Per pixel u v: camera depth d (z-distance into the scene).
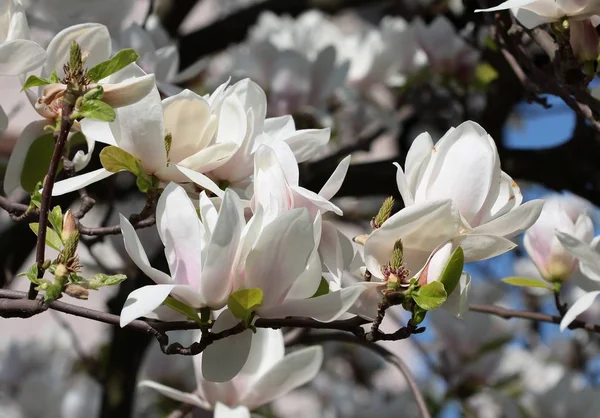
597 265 1.71
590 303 1.71
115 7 2.34
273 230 1.45
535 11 1.71
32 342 3.30
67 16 2.32
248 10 2.92
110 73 1.46
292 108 2.79
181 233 1.47
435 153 1.53
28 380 2.89
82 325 3.98
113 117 1.45
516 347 3.40
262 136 1.59
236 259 1.46
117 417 2.41
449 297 1.51
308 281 1.48
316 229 1.48
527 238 1.84
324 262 1.54
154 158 1.55
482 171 1.52
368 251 1.50
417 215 1.48
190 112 1.55
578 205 3.64
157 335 1.49
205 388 1.82
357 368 3.68
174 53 2.15
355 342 1.97
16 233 2.29
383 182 2.48
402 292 1.48
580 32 1.71
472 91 2.97
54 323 3.52
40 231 1.46
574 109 1.76
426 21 3.24
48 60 1.60
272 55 2.82
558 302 1.83
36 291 1.47
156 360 2.60
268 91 2.83
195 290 1.46
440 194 1.53
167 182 1.57
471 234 1.50
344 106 3.05
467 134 1.53
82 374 3.19
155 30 2.35
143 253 1.47
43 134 1.65
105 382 2.43
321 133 1.61
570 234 1.75
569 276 1.83
